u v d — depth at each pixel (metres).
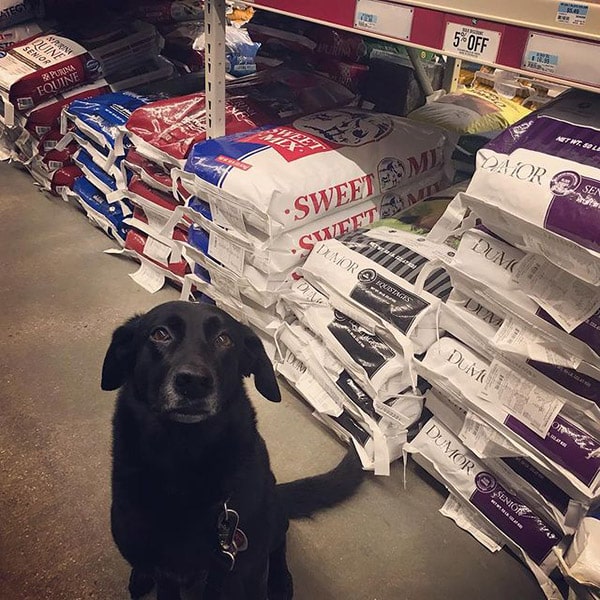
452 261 1.41
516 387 1.34
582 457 1.25
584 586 1.18
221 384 1.20
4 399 1.82
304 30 2.39
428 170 2.10
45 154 2.70
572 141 1.19
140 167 2.17
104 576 1.39
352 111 2.11
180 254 2.13
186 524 1.19
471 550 1.50
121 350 1.29
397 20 1.37
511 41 1.19
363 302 1.57
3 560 1.41
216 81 1.88
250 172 1.69
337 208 1.83
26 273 2.35
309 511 1.50
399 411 1.56
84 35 2.72
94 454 1.66
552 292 1.24
